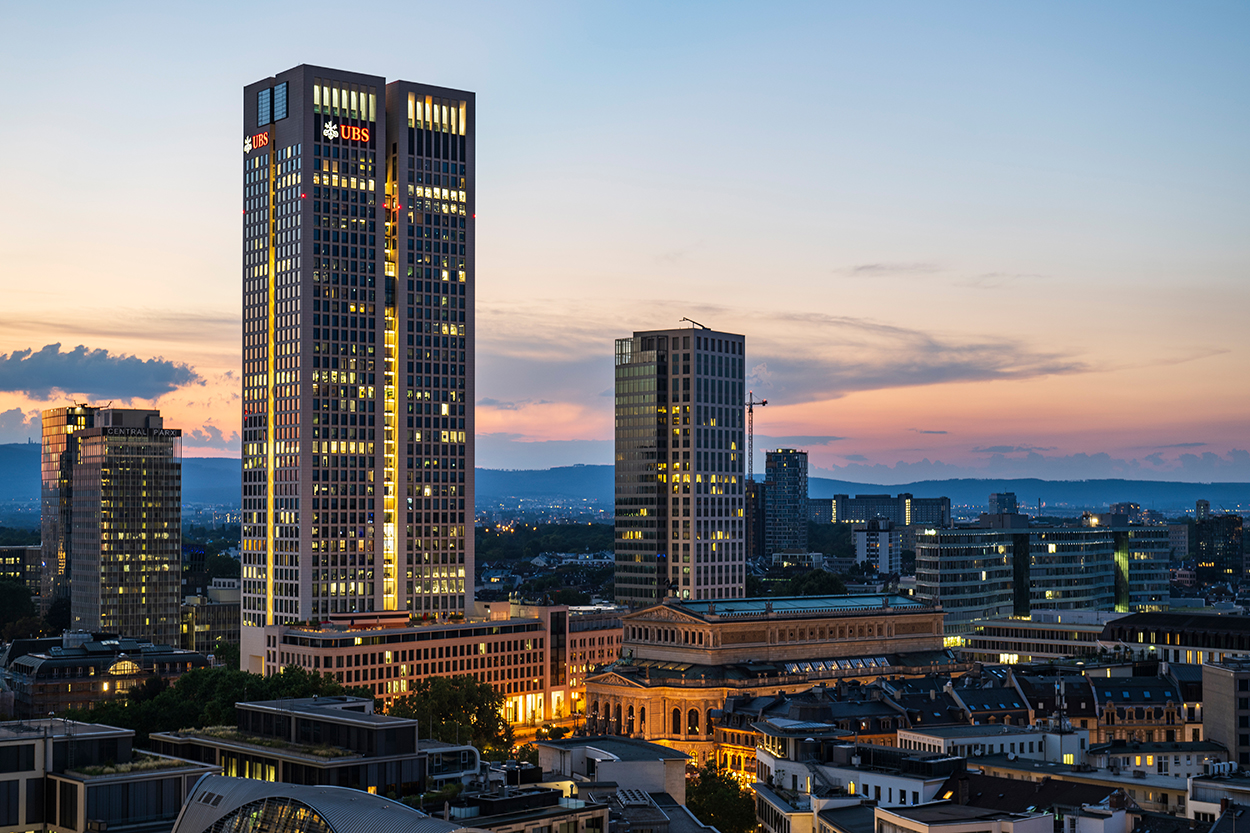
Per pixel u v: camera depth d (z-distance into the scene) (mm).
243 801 179000
